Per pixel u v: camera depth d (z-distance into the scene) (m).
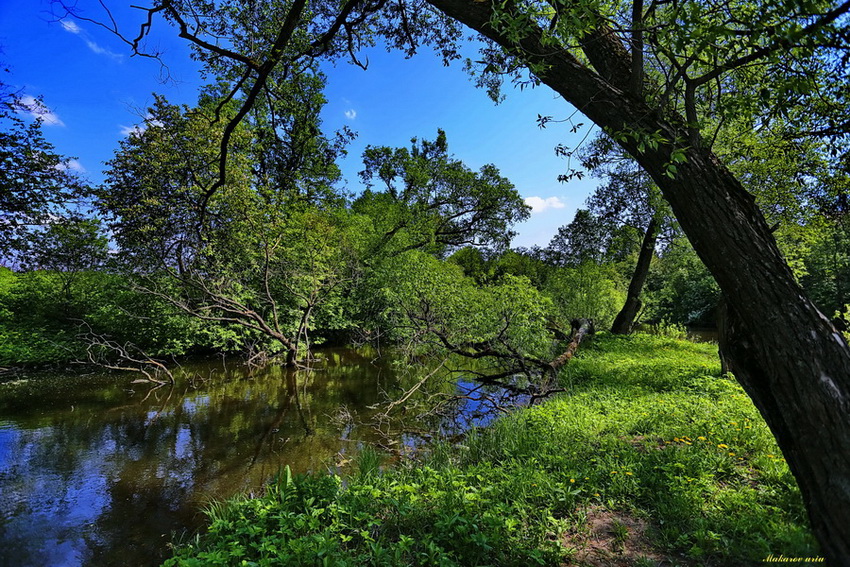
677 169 2.78
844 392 2.13
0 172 9.93
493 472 4.81
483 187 26.25
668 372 9.62
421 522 3.85
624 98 3.07
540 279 30.53
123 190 13.07
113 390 11.18
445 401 9.37
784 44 2.38
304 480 4.84
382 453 6.84
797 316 2.34
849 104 3.75
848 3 2.04
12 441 7.56
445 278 17.20
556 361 10.90
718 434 5.21
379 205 24.86
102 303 14.29
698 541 3.24
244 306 13.63
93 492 5.70
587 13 2.65
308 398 10.52
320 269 16.61
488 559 3.26
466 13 3.41
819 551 2.78
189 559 3.16
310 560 3.17
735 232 2.57
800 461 2.21
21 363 13.30
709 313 32.19
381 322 18.69
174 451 7.11
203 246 13.25
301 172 21.45
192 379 12.64
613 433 5.83
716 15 2.74
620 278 25.91
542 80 3.31
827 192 7.69
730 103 3.27
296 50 5.77
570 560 3.21
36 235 11.68
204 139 12.97
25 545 4.52
